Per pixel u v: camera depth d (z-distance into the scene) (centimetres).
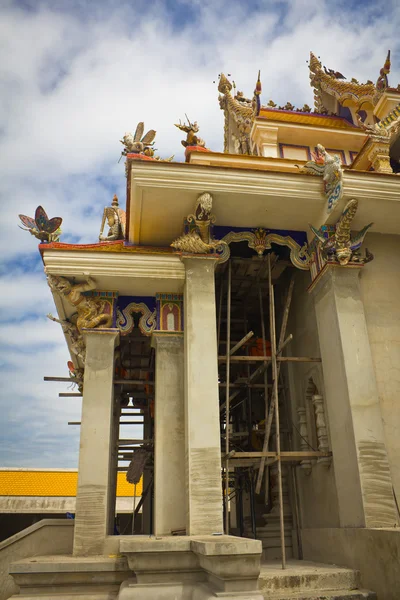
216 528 931
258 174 1105
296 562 1102
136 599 674
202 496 951
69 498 2378
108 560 794
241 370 1628
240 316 1686
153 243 1290
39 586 763
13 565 758
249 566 598
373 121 1573
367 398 1034
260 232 1234
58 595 757
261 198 1122
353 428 1005
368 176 1115
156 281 1184
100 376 1140
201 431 998
